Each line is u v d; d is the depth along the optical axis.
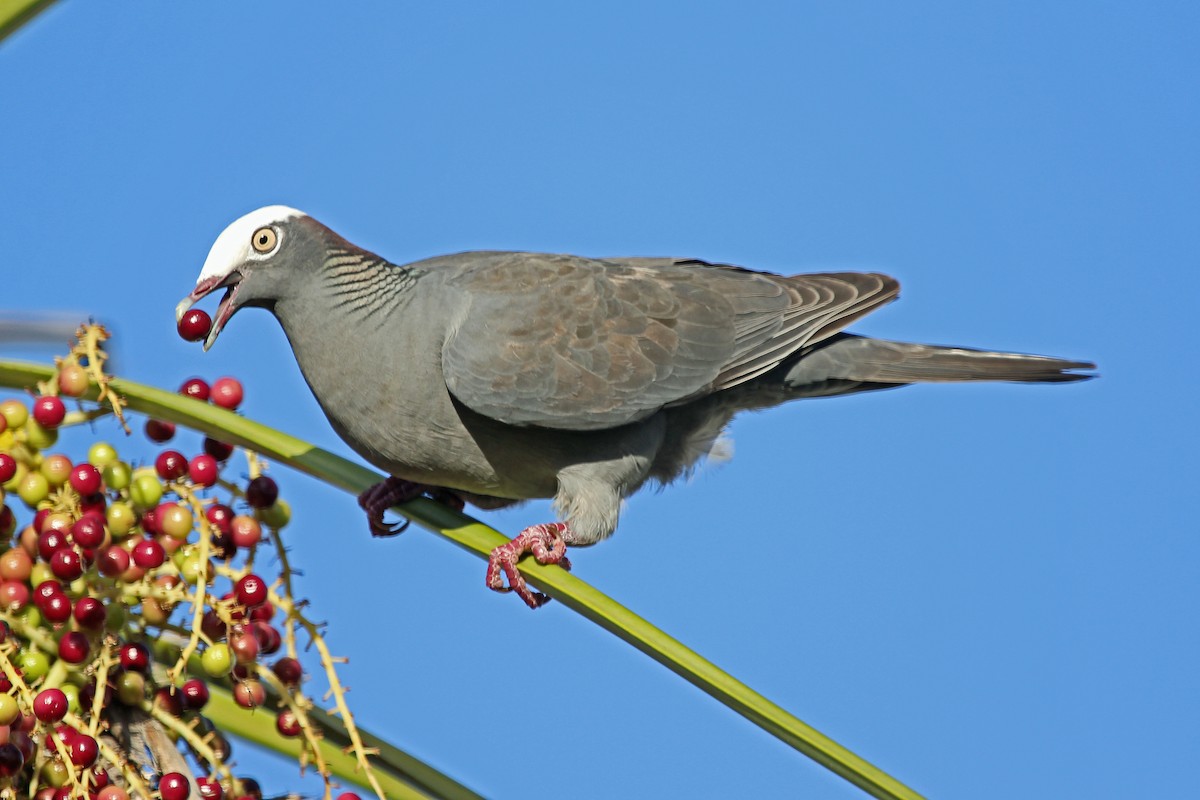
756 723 6.14
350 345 9.90
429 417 10.31
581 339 10.86
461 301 10.57
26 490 6.07
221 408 6.64
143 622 6.26
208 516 6.27
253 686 6.14
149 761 6.12
